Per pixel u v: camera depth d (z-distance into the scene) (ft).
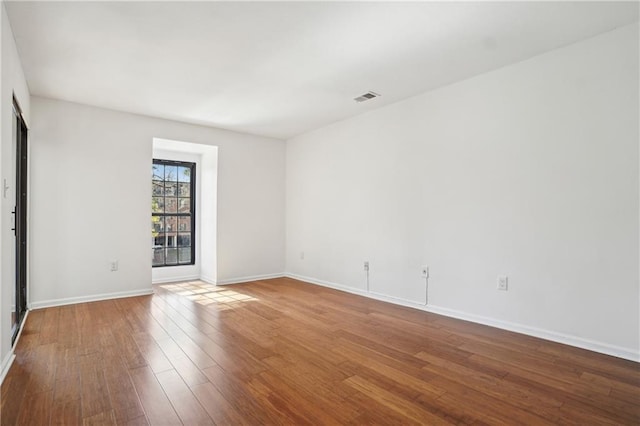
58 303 12.70
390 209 13.48
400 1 7.02
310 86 11.58
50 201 12.54
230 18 7.64
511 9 7.32
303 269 17.98
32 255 12.17
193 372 7.40
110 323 10.69
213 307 12.69
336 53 9.29
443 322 10.88
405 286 12.89
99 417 5.74
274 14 7.49
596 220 8.50
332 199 16.17
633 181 7.97
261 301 13.62
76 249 13.05
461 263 11.18
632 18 7.70
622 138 8.12
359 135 14.80
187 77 10.81
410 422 5.66
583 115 8.69
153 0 6.97
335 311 12.19
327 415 5.85
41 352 8.39
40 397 6.34
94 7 7.22
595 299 8.50
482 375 7.30
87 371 7.40
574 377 7.20
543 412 5.96
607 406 6.15
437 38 8.52
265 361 7.98
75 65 9.95
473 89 10.86
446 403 6.23
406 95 12.49
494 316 10.38
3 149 6.99
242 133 17.63
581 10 7.38
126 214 14.15
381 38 8.50
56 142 12.67
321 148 16.76
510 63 9.95
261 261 18.28
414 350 8.66
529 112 9.63
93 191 13.42
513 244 9.96
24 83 10.41
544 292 9.36
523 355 8.32
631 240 8.00
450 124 11.47
